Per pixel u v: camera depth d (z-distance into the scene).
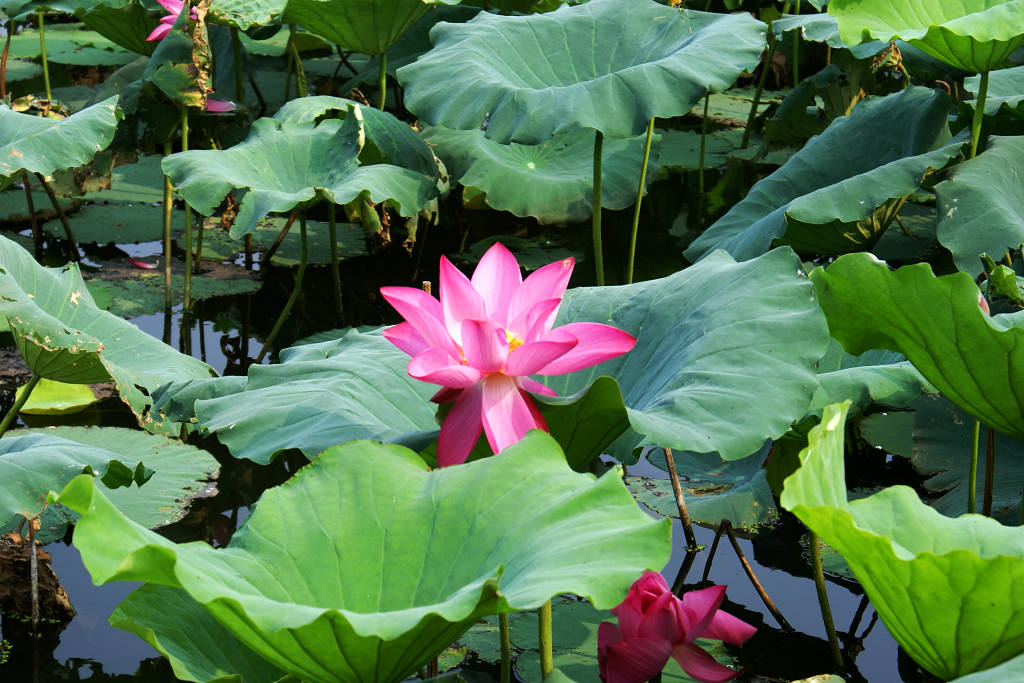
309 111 4.13
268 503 2.72
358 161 3.90
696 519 3.23
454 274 2.80
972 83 3.82
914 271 2.87
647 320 3.02
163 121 4.31
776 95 6.96
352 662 2.62
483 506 2.71
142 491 3.30
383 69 4.67
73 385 3.59
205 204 3.57
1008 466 3.23
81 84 6.68
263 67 7.21
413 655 2.64
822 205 3.53
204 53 4.00
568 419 2.85
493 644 3.01
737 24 3.55
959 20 3.29
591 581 2.58
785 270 2.95
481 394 2.80
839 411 2.73
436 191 3.85
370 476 2.74
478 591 2.58
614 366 3.01
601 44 3.61
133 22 5.09
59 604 3.10
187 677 2.72
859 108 4.02
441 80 3.51
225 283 4.33
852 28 3.39
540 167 4.61
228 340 3.86
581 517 2.67
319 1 4.24
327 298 4.26
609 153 4.66
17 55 7.31
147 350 3.36
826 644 3.02
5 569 3.09
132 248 4.68
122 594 3.15
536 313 2.82
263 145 3.84
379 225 4.34
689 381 2.87
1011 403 2.92
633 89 3.41
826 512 2.64
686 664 2.85
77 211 5.02
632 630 2.85
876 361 3.26
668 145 6.02
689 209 5.09
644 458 3.42
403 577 2.69
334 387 2.98
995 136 3.54
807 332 2.88
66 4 5.09
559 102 3.41
